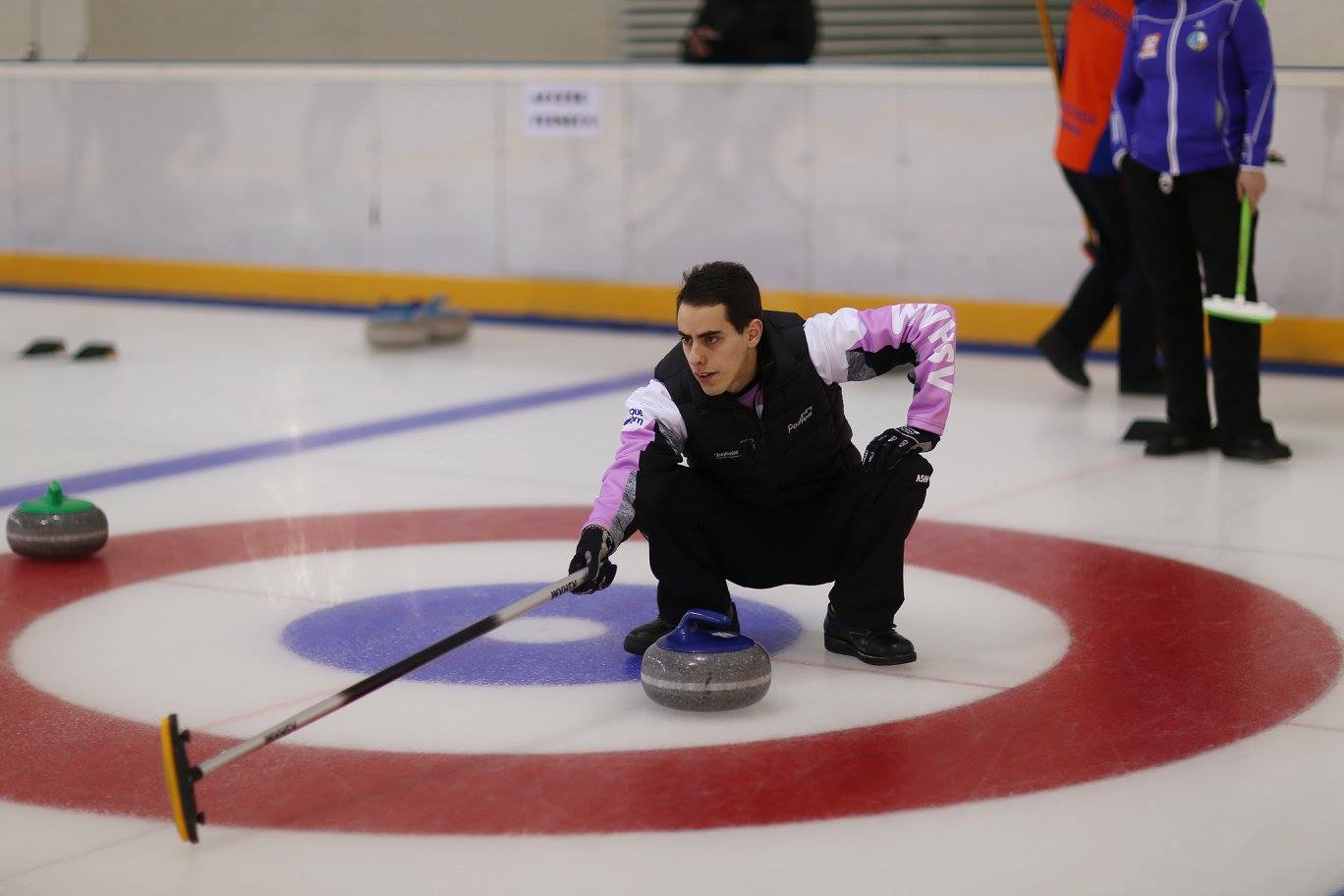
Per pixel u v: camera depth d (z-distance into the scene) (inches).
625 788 329.7
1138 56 678.5
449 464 682.8
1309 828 311.4
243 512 593.9
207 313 1208.8
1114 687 397.4
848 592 415.8
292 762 345.7
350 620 458.0
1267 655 423.8
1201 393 703.1
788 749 352.2
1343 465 674.2
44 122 1344.7
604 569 373.4
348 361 986.7
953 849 301.0
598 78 1150.3
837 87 1072.8
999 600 478.3
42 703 387.2
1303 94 928.3
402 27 1283.2
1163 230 687.7
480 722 370.3
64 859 299.1
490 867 293.6
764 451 390.6
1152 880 288.0
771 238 1110.4
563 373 940.6
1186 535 555.5
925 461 405.1
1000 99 1026.1
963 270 1054.4
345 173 1247.5
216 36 1314.0
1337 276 941.8
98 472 665.6
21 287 1363.2
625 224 1160.2
